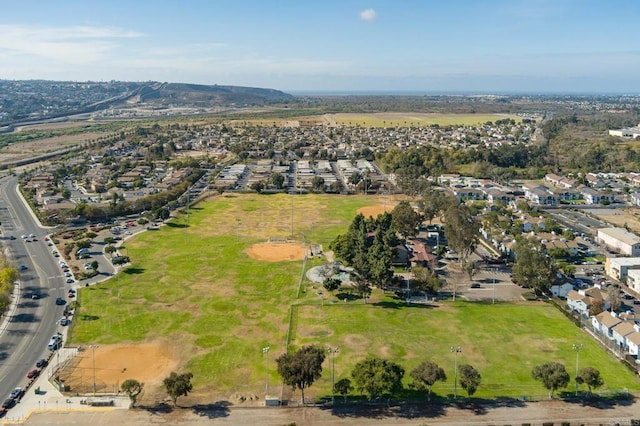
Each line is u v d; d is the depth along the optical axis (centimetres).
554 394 9362
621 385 9594
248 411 8931
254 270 15888
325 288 14262
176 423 8581
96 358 10638
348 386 9112
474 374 9131
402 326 12100
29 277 15075
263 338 11506
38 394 9419
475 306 13312
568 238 18800
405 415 8819
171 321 12325
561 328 12012
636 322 11900
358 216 18962
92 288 14275
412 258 16450
